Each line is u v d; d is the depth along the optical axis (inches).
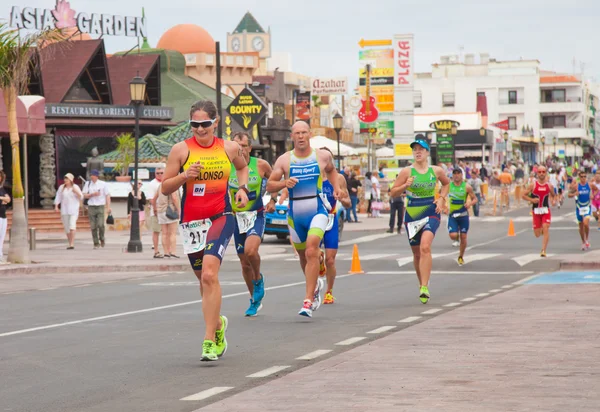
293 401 669.3
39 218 3558.1
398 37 5620.1
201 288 865.5
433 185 1352.1
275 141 5674.2
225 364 856.9
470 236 3088.1
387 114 5674.2
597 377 735.1
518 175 6737.2
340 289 1582.2
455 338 965.8
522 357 836.6
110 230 3550.7
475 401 652.1
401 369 790.5
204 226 858.8
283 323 1140.5
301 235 1175.6
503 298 1362.0
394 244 2854.3
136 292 1588.3
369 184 4343.0
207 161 849.5
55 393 738.8
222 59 6501.0
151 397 716.0
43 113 2910.9
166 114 4552.2
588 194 2443.4
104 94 4453.7
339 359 848.3
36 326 1151.6
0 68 2064.5
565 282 1635.1
